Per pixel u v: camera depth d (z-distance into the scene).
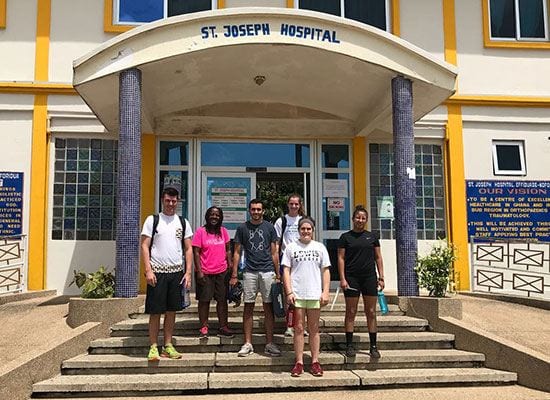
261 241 6.52
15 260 10.04
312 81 9.41
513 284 9.89
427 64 8.25
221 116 10.50
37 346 6.48
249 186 10.76
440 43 11.27
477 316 7.92
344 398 5.52
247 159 10.80
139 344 6.48
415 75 8.18
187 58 8.17
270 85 9.73
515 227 10.97
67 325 7.17
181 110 10.38
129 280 7.30
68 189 10.40
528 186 11.11
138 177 7.58
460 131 11.12
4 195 10.18
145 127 10.14
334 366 6.27
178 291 6.18
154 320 6.13
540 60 11.52
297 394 5.66
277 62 8.64
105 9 10.67
